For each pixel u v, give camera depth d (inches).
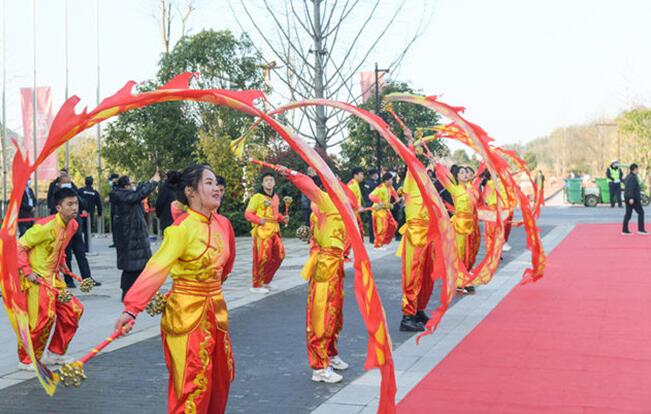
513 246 737.0
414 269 339.9
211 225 180.9
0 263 157.1
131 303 170.2
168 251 174.6
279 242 465.7
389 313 393.7
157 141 1000.2
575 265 570.3
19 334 159.6
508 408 223.8
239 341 330.3
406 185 340.8
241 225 947.3
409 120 1038.4
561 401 229.3
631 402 226.8
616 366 269.1
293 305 424.2
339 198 168.7
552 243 751.1
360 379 262.7
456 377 259.4
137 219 428.5
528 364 275.6
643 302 399.9
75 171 1465.3
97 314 398.3
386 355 170.1
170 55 1042.1
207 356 177.9
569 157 3614.7
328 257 256.8
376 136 991.6
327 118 813.9
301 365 285.4
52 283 275.4
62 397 245.9
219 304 181.5
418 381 254.8
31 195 677.3
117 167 1088.8
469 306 402.6
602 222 1035.3
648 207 1480.1
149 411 231.0
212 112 1007.0
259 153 970.1
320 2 796.0
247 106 167.0
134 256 426.6
